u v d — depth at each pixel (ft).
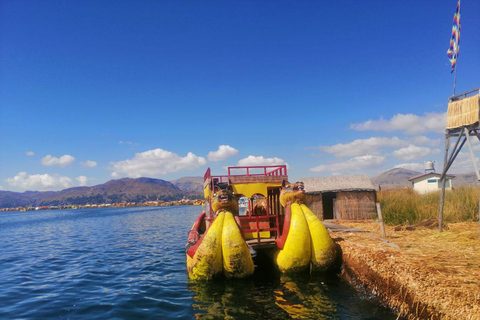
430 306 17.29
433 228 39.22
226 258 29.68
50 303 27.96
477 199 46.47
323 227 31.55
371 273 24.71
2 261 50.80
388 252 26.61
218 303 25.89
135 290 31.48
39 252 60.80
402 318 19.81
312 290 27.53
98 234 94.38
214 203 32.19
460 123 32.60
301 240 30.91
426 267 21.40
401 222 48.03
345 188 63.93
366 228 45.80
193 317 23.48
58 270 42.91
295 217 31.81
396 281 21.09
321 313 22.62
